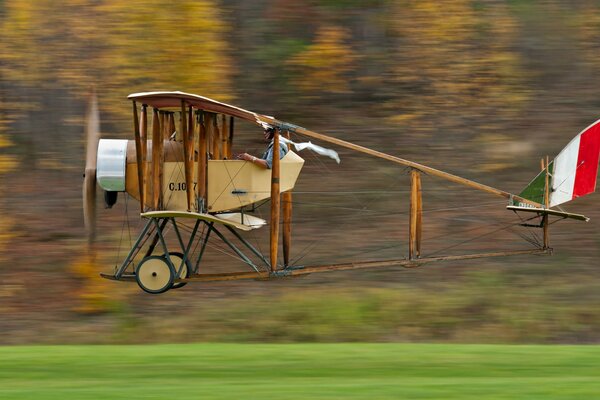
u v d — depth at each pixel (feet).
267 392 84.43
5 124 202.08
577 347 125.70
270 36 223.51
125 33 190.29
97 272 174.60
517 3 236.84
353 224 189.57
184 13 189.57
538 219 191.52
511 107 216.74
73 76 192.75
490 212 194.39
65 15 194.90
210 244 183.32
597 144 132.98
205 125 125.70
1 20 199.21
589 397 81.61
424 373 102.06
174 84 189.88
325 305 168.35
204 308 168.76
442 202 196.95
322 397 81.61
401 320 166.20
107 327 164.86
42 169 201.36
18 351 120.47
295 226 188.85
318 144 207.21
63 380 96.68
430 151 206.69
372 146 207.72
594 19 236.02
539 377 97.45
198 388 87.51
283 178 130.72
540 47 229.25
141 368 105.60
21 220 188.96
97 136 135.23
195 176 129.90
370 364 108.99
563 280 176.45
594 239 186.50
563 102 219.00
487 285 174.60
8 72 197.67
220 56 196.65
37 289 172.76
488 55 222.48
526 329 164.96
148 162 128.77
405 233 187.01
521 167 202.69
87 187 131.44
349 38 225.15
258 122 128.77
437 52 223.10
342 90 218.38
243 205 128.77
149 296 171.83
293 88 217.36
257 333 163.22
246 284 174.91
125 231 186.39
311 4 228.02
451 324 165.78
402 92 219.00
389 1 226.38
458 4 226.38
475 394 82.94
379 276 177.17
